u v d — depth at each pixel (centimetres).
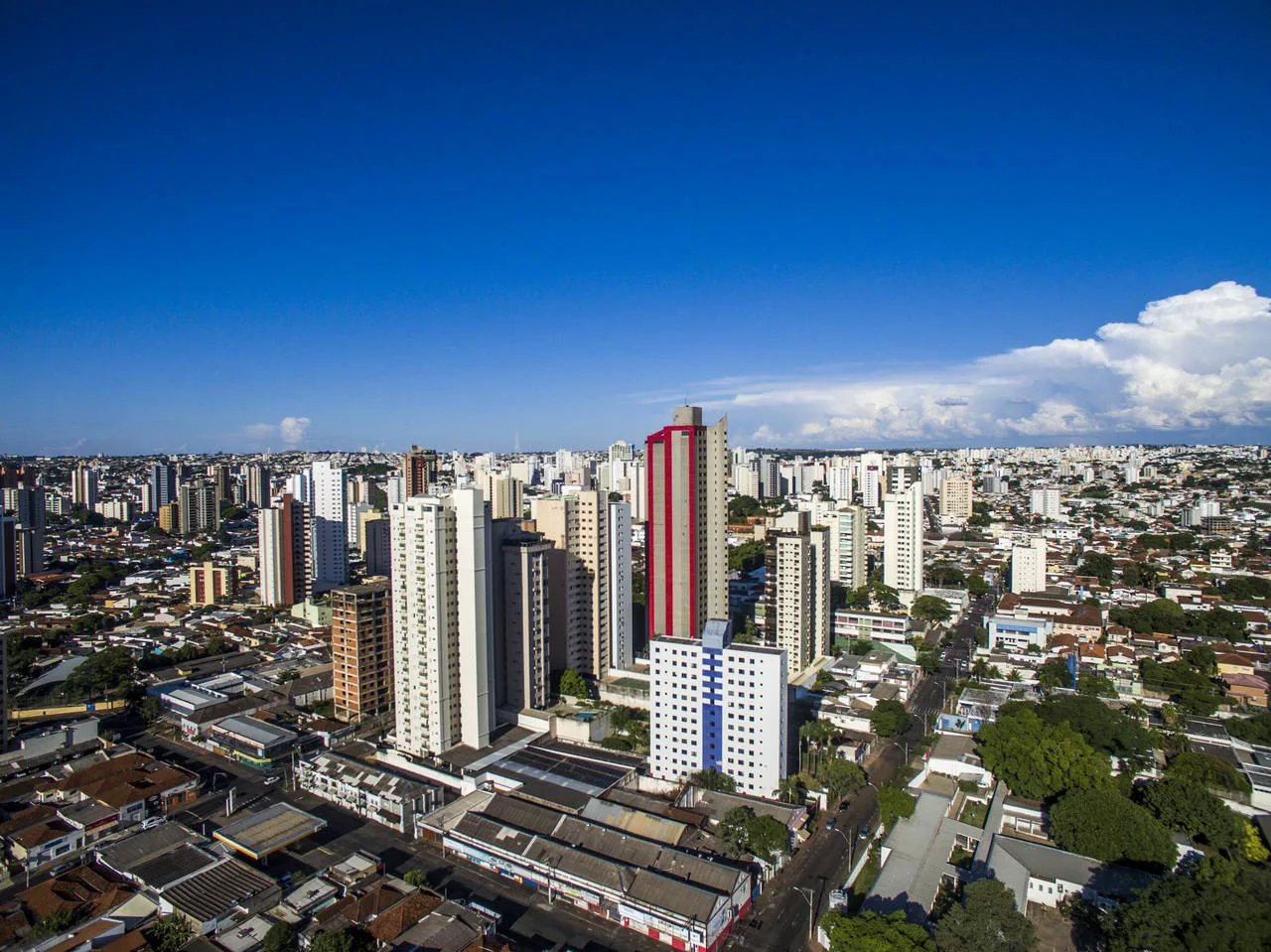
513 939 13625
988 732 19650
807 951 13238
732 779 18262
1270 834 15988
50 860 16038
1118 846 14862
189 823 17612
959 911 12538
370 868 15375
